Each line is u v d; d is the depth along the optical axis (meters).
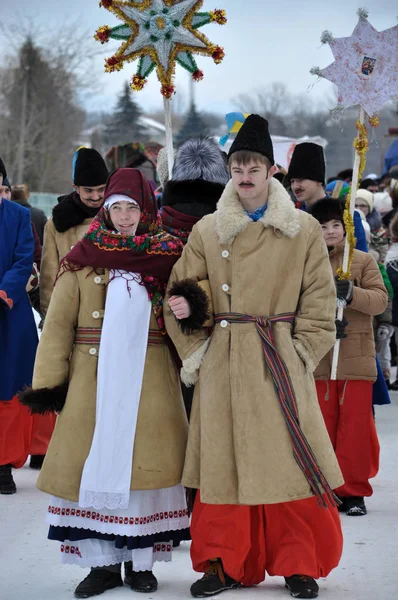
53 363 5.11
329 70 6.15
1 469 7.46
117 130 59.84
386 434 9.70
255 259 4.95
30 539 6.19
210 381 4.93
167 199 5.97
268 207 4.97
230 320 4.96
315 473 4.81
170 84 6.00
